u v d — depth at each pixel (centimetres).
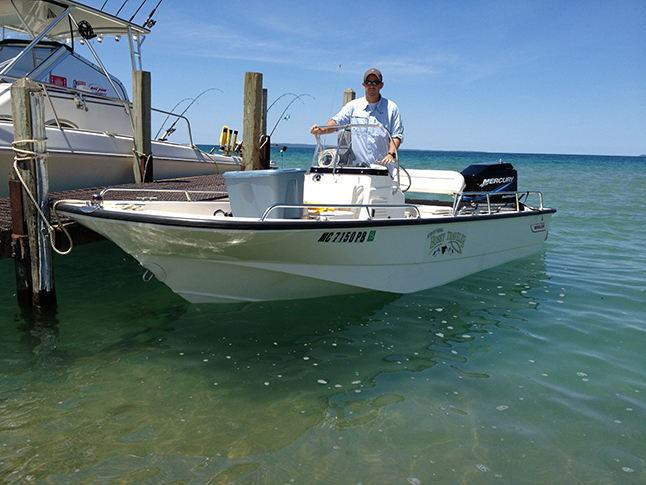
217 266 382
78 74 739
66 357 326
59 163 648
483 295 466
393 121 505
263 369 315
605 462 228
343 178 459
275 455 230
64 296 443
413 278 465
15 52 713
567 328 388
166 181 787
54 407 266
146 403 272
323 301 433
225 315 402
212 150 1070
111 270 531
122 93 830
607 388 295
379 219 403
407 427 254
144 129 752
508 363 327
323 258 396
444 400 280
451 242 486
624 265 582
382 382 301
